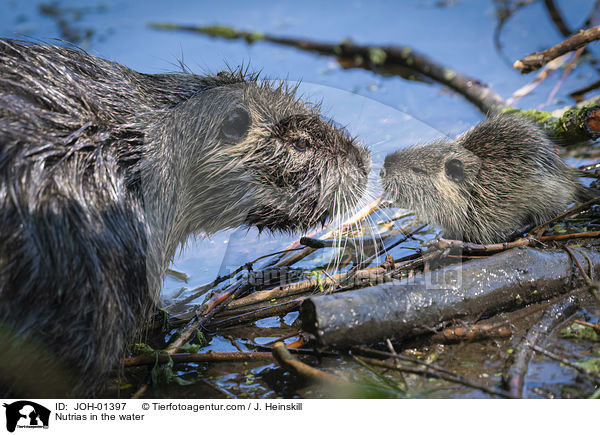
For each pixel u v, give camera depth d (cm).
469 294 133
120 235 132
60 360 129
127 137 134
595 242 141
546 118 156
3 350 128
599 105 152
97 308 130
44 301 128
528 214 146
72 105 132
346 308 130
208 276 146
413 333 132
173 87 139
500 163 147
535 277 135
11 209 128
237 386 132
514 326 134
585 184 152
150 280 134
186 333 137
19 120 130
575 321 133
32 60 133
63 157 130
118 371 133
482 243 146
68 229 129
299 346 134
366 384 130
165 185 136
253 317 139
